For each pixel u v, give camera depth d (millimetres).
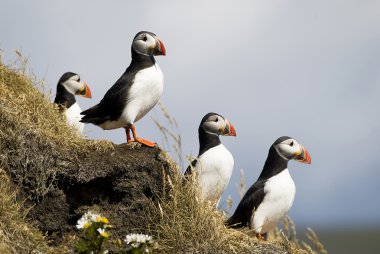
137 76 13234
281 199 13828
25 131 11781
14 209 10977
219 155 13750
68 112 16156
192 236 11828
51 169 11742
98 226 9953
